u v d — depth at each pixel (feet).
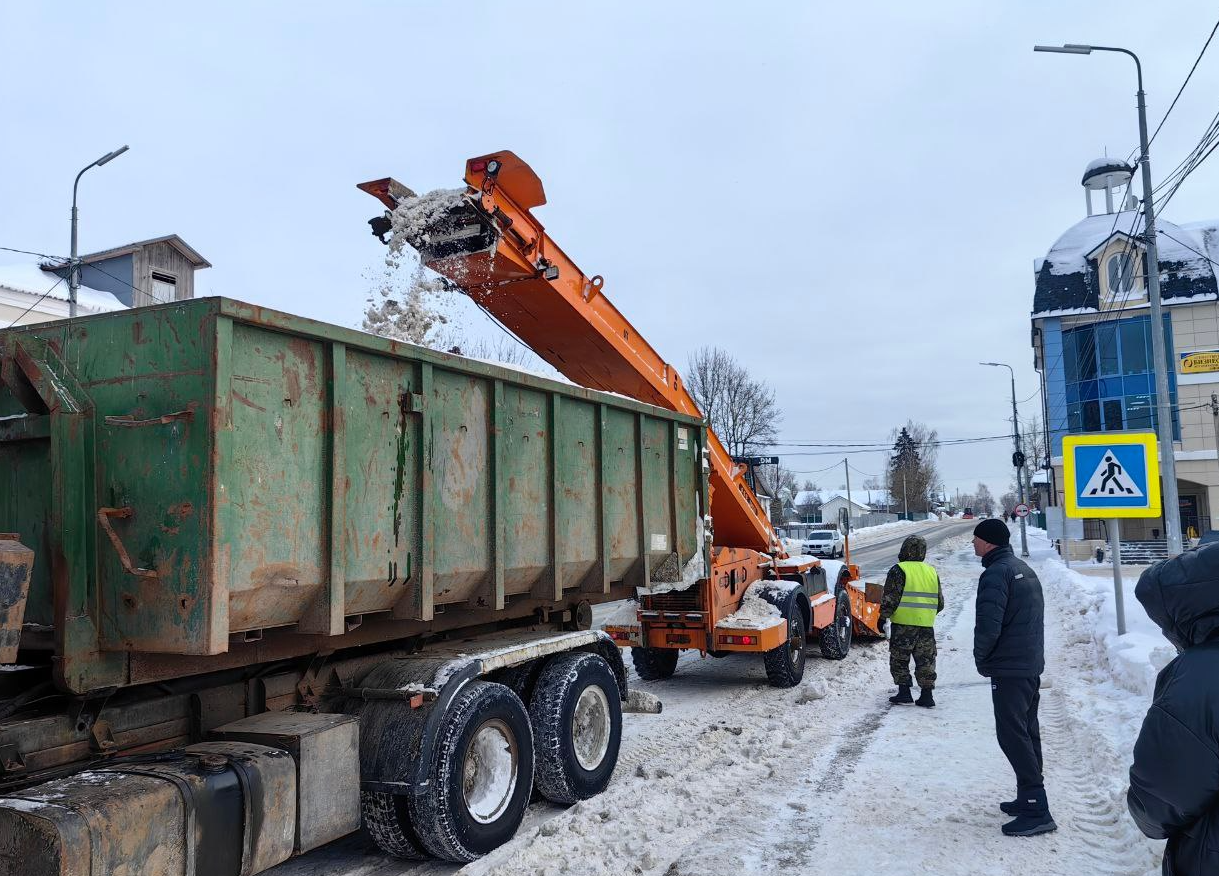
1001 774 19.98
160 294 86.17
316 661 15.10
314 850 16.56
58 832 9.36
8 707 11.22
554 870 15.02
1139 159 50.96
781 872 14.80
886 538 183.42
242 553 11.78
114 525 11.76
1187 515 104.17
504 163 20.54
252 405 12.06
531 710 18.31
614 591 22.95
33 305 68.95
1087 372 108.37
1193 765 6.86
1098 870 14.47
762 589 33.65
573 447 20.25
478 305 23.97
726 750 23.03
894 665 28.45
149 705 12.66
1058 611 50.83
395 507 14.71
